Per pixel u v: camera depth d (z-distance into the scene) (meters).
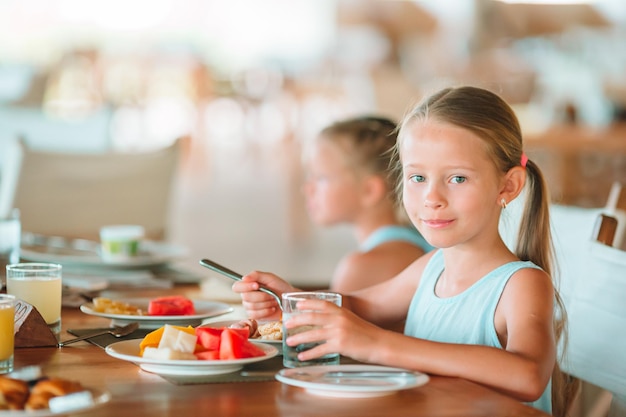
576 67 7.82
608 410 1.87
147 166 3.60
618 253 1.81
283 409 1.18
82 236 3.40
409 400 1.24
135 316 1.75
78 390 1.17
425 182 1.60
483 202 1.59
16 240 2.21
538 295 1.56
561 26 10.34
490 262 1.68
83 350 1.54
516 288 1.59
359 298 1.95
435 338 1.71
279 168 10.78
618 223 2.08
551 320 1.54
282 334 1.49
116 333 1.65
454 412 1.18
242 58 14.09
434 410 1.19
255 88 11.66
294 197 7.32
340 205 2.85
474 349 1.39
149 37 13.65
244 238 6.87
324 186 2.86
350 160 2.83
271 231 7.24
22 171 3.48
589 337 1.83
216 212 7.96
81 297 2.10
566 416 1.88
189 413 1.16
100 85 10.77
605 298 1.82
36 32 13.05
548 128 6.61
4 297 1.39
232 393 1.26
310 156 2.93
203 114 10.42
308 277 5.52
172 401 1.21
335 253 6.51
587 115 7.56
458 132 1.58
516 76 9.45
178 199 8.52
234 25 14.11
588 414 1.97
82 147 4.31
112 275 2.45
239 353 1.37
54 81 10.49
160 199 3.61
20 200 3.47
